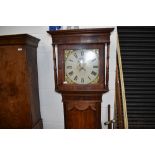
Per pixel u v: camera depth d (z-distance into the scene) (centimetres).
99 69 188
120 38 203
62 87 195
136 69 203
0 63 174
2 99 179
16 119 181
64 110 203
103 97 204
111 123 197
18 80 174
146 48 202
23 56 170
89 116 200
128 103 203
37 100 204
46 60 206
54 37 188
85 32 179
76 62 191
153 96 202
